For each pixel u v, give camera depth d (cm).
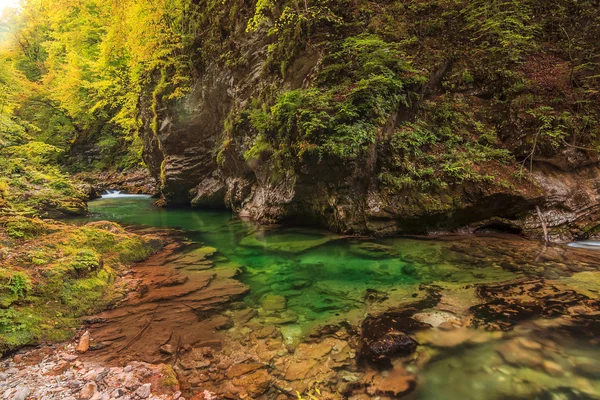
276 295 505
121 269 619
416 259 627
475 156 803
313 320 420
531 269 545
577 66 824
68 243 603
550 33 964
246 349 359
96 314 448
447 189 774
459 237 759
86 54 2173
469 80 906
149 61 1414
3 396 283
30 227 624
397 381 298
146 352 357
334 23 930
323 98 787
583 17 938
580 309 404
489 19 913
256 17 974
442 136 859
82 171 2597
